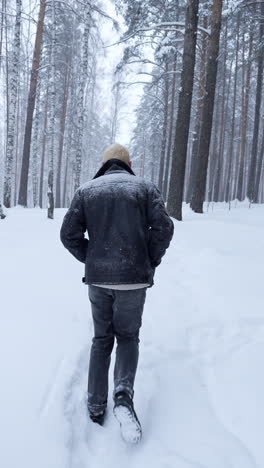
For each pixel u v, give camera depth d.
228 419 2.42
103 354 2.39
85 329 3.41
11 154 15.88
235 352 3.29
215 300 4.41
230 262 5.80
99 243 2.20
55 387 2.43
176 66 24.27
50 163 11.77
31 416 2.11
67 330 3.30
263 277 5.16
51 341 3.04
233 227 9.47
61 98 26.66
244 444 2.19
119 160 2.45
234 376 2.91
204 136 12.82
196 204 13.31
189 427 2.31
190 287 4.95
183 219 11.02
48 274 5.03
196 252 6.57
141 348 3.27
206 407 2.54
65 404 2.32
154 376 2.87
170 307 4.26
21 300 3.92
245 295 4.53
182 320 3.93
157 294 4.67
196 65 23.53
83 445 2.08
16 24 15.04
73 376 2.63
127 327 2.29
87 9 14.03
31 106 18.14
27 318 3.45
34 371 2.57
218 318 3.97
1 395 2.26
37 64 17.80
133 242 2.18
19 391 2.32
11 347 2.86
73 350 2.96
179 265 6.00
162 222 2.21
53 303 3.93
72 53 22.48
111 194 2.23
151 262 2.37
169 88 27.58
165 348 3.32
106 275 2.15
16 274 4.89
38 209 16.05
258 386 2.75
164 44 16.39
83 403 2.44
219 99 30.80
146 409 2.47
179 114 10.63
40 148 34.88
